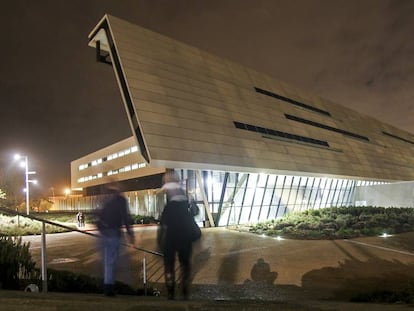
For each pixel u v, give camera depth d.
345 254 15.72
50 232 25.86
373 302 7.92
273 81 46.44
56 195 88.38
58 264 13.25
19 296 4.84
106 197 7.38
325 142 44.22
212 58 38.53
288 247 17.73
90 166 66.56
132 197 39.44
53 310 3.60
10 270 6.99
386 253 15.96
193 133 28.19
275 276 11.86
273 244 18.75
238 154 30.42
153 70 29.83
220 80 36.66
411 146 72.38
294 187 37.03
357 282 11.10
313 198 40.19
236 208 31.44
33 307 3.71
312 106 50.09
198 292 9.77
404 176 56.06
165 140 25.78
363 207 31.86
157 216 34.44
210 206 29.42
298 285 10.73
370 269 12.90
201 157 27.19
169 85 29.94
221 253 16.14
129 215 7.51
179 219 7.32
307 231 22.23
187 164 26.06
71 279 8.06
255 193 32.97
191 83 32.41
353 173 43.62
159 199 34.28
